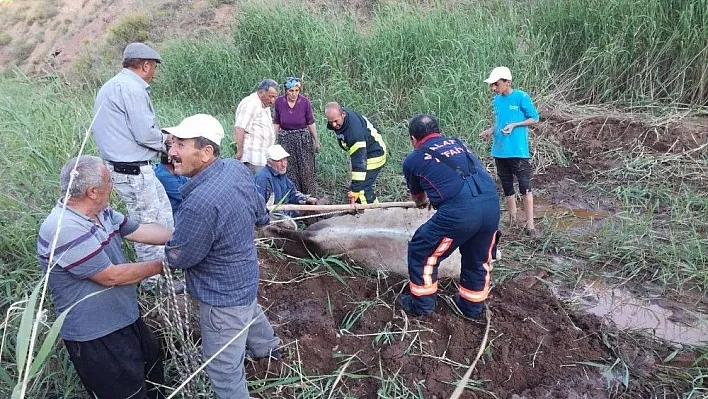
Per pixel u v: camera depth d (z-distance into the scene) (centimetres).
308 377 330
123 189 369
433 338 369
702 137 681
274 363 337
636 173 631
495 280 443
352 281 425
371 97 834
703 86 765
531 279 451
